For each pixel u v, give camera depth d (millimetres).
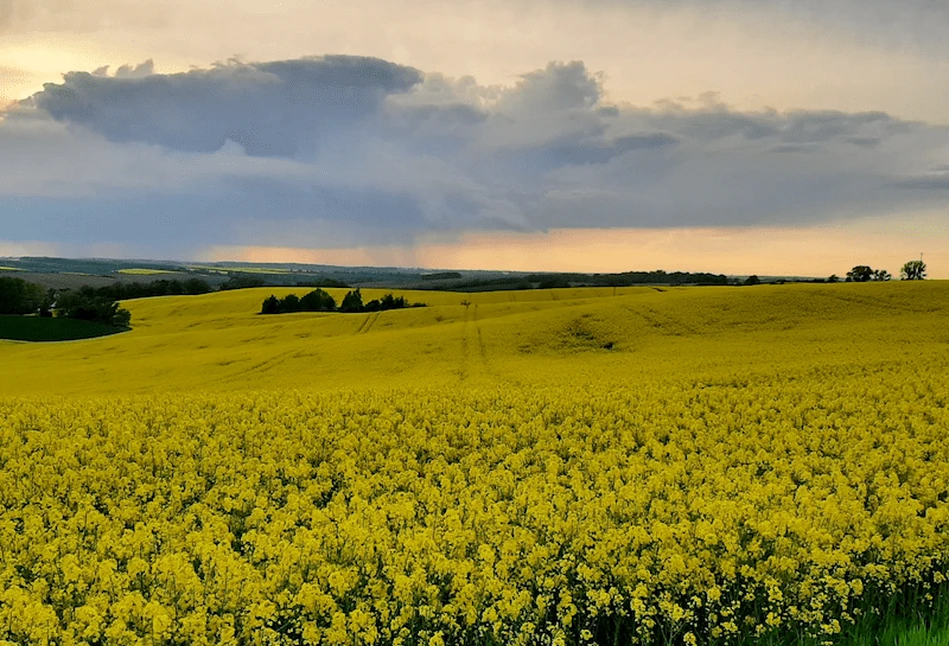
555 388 27766
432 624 8047
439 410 22734
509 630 7711
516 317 59250
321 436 18562
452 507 11914
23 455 17156
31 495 13820
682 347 45594
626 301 61875
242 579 8523
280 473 15609
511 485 13156
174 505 12672
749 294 60406
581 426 19812
